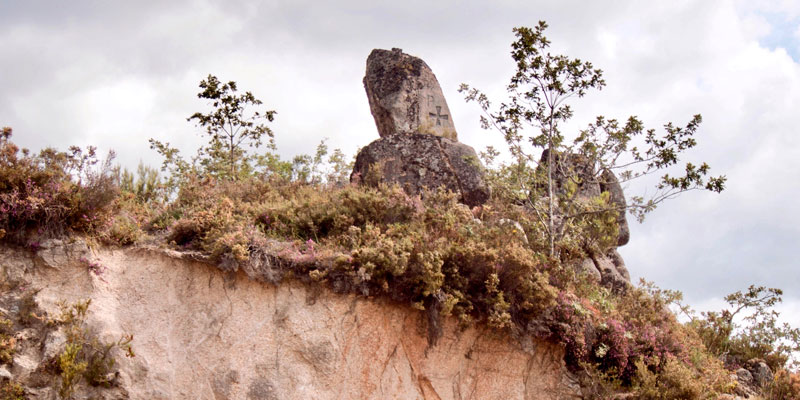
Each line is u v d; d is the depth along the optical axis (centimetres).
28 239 1327
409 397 1370
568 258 1689
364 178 1889
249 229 1434
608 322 1535
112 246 1385
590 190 2136
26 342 1248
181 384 1277
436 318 1393
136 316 1318
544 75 1758
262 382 1294
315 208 1616
